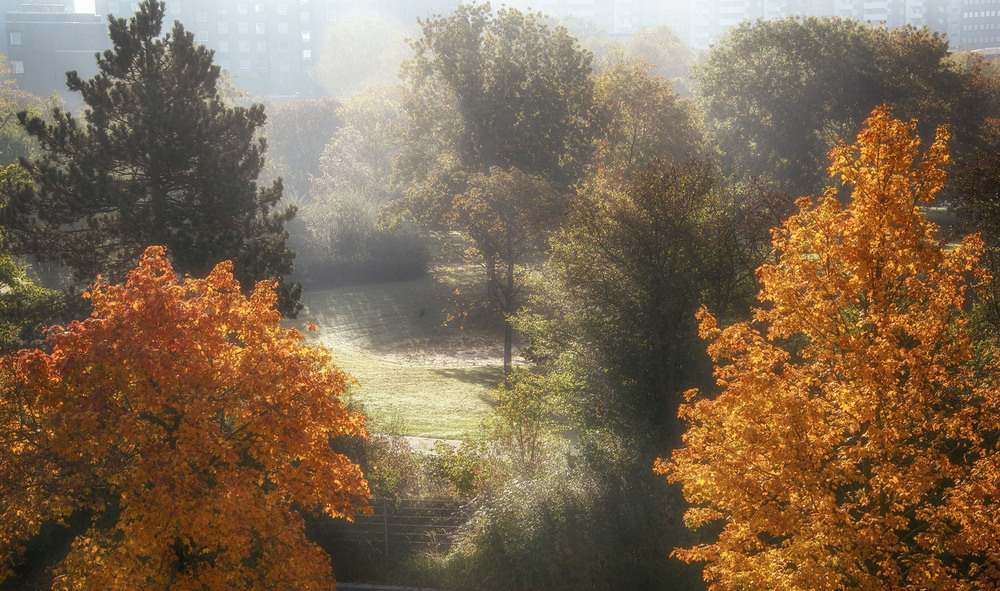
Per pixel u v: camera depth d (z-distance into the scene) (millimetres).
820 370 12227
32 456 12211
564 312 25531
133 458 12875
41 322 27094
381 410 32844
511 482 19969
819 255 12328
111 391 12125
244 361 13492
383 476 20797
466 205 39844
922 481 10523
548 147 48688
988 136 57625
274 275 29891
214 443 11914
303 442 12766
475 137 49219
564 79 51125
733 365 12820
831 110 59344
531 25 51812
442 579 18328
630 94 52906
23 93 85625
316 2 159250
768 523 11273
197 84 30578
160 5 30125
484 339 52000
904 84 59250
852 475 11148
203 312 13445
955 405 12625
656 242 22453
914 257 11359
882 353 11008
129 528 11539
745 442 12172
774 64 59469
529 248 39875
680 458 13094
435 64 50844
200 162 27953
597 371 22781
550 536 18250
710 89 61625
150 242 27281
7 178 32562
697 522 13055
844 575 10781
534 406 23438
